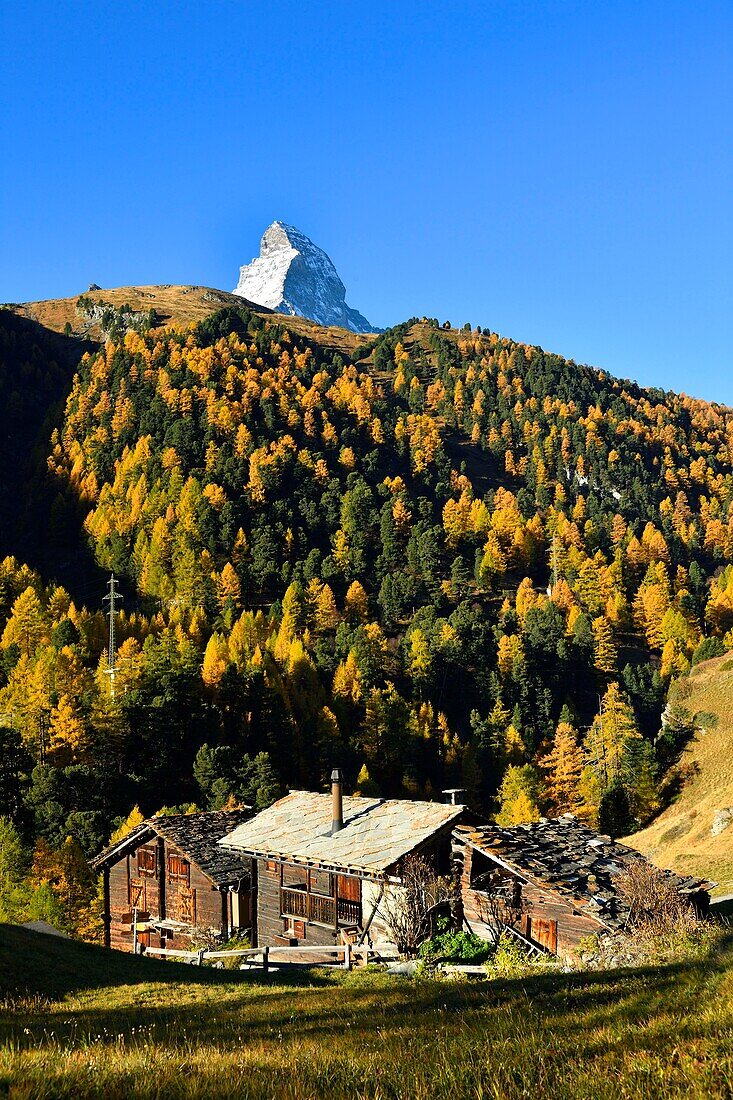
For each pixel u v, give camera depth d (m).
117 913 41.88
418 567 185.38
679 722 109.44
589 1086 6.55
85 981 23.53
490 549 189.88
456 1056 7.93
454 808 32.34
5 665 114.12
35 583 149.12
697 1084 6.29
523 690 128.75
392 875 29.38
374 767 110.44
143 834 40.66
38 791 72.19
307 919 32.44
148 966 26.56
